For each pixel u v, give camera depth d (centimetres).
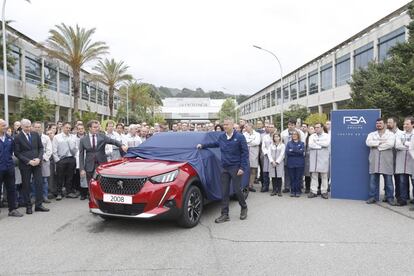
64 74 3775
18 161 759
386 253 471
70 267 432
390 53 1667
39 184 743
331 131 865
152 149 702
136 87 5169
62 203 830
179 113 9144
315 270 418
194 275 406
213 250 489
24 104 2355
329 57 3628
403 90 1418
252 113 8519
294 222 633
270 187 1059
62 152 887
